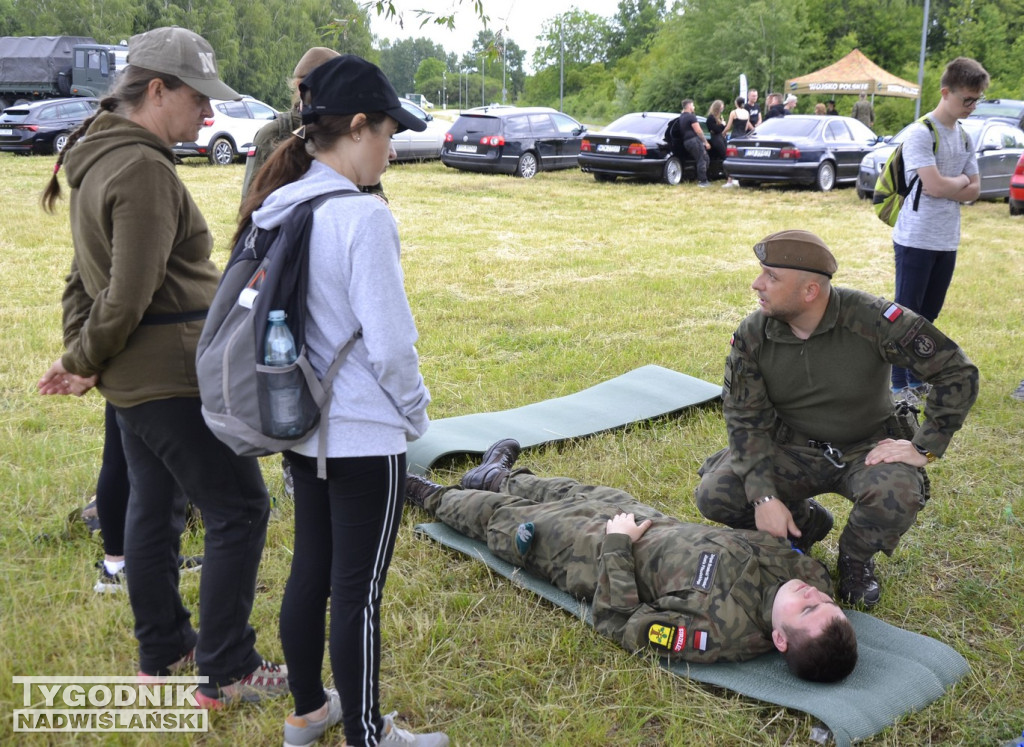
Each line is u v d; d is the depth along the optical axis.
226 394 2.11
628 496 3.65
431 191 16.27
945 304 8.22
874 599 3.38
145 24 65.94
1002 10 54.12
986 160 14.84
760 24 43.50
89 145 2.39
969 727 2.72
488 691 2.90
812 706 2.70
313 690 2.46
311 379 2.11
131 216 2.31
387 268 2.12
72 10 63.09
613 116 57.53
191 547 3.72
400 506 2.28
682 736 2.68
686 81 45.94
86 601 3.28
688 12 45.84
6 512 3.95
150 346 2.47
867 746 2.62
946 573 3.66
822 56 51.91
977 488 4.42
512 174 18.86
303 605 2.34
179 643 2.82
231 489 2.56
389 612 3.29
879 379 3.28
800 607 2.86
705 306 8.33
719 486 3.47
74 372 2.49
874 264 10.30
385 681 2.91
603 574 3.13
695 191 16.77
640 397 5.57
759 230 12.53
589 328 7.52
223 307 2.16
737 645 2.95
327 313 2.14
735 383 3.33
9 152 20.62
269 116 20.62
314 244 2.10
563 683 2.95
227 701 2.71
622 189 17.03
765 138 16.44
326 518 2.31
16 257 9.73
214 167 18.86
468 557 3.72
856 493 3.28
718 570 2.99
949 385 3.13
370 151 2.21
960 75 5.16
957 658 3.01
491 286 9.05
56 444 4.71
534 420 5.16
